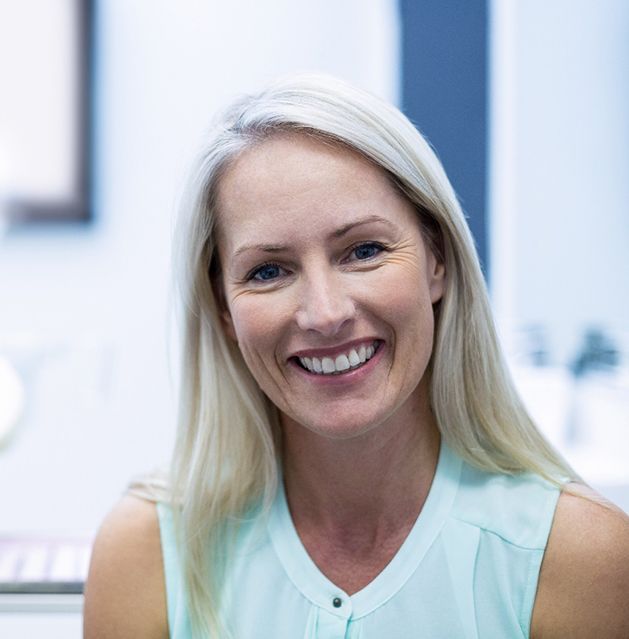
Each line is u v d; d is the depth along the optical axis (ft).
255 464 3.28
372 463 3.02
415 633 2.96
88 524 4.50
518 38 6.86
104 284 7.20
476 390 3.14
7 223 7.15
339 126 2.72
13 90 7.00
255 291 2.83
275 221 2.71
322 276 2.72
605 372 6.16
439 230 3.01
